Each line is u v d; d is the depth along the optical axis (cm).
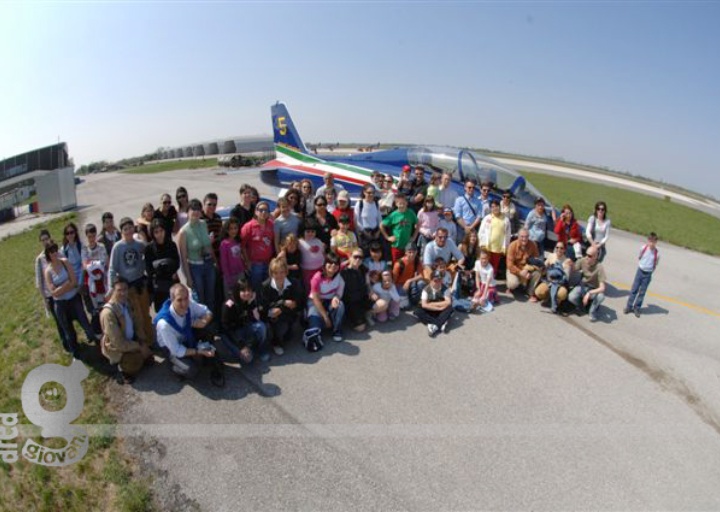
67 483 371
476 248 755
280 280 544
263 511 337
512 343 588
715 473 376
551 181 3316
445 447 399
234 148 6088
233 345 526
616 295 786
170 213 607
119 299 471
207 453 395
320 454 392
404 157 1041
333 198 745
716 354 574
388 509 337
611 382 504
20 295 877
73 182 2283
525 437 412
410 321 649
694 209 2736
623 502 345
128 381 498
